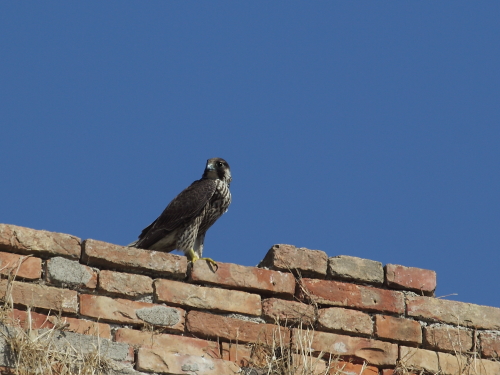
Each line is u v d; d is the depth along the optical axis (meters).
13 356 9.34
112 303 10.55
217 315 10.95
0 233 10.43
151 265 10.95
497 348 11.74
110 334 10.39
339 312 11.42
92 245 10.77
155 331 10.58
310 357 10.63
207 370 10.30
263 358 10.77
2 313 9.82
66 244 10.68
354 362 11.23
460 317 11.85
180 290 10.91
